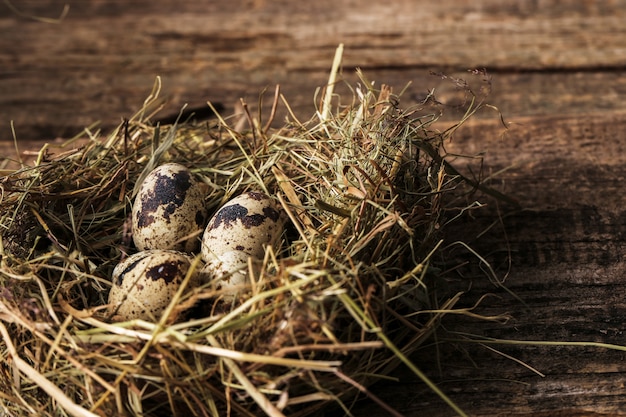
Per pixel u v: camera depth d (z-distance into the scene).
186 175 0.54
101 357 0.47
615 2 0.76
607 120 0.63
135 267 0.50
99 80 0.71
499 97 0.67
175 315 0.49
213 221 0.53
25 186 0.54
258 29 0.75
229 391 0.47
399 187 0.53
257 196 0.53
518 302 0.54
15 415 0.50
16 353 0.48
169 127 0.59
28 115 0.68
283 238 0.53
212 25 0.76
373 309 0.49
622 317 0.54
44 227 0.52
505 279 0.55
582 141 0.62
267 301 0.48
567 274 0.55
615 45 0.71
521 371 0.52
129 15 0.77
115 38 0.75
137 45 0.74
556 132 0.63
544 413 0.51
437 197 0.52
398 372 0.51
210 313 0.50
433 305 0.52
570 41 0.72
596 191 0.59
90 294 0.51
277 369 0.47
